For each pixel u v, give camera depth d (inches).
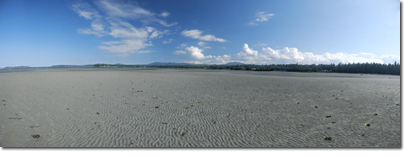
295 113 463.2
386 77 1798.7
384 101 587.2
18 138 312.5
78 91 774.5
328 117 427.5
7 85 931.3
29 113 454.0
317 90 840.9
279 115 446.6
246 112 473.1
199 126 373.1
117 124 381.4
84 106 525.7
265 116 439.2
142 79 1315.2
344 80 1365.7
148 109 498.0
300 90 840.3
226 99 632.4
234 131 348.2
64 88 852.0
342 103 570.6
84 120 405.1
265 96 690.2
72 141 304.0
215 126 373.4
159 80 1253.7
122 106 528.4
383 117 417.7
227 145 293.4
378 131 337.1
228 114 455.2
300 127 365.4
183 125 378.3
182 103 569.3
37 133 333.7
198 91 797.2
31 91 762.8
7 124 378.0
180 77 1524.4
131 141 304.8
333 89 871.7
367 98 642.2
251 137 321.7
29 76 1488.7
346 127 361.7
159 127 366.6
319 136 322.0
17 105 530.9
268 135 329.4
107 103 563.2
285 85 1025.5
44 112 464.1
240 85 1013.8
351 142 297.0
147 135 328.5
